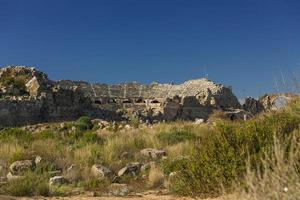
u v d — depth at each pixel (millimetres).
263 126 12156
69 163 21875
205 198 12336
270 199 5926
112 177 19328
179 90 140750
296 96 11758
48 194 15953
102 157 23250
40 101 81875
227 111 110562
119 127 52406
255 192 6035
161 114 104625
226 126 12961
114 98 126375
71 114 86438
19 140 32250
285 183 5910
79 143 30016
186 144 24891
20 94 84875
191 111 109750
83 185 17891
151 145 27875
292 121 11609
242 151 11539
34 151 24609
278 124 11719
